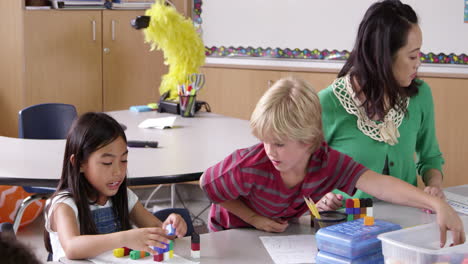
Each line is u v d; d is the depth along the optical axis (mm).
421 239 1428
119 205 1845
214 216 1847
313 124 1432
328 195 1839
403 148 1962
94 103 4457
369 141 1917
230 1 4469
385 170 1957
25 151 2551
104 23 4402
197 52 3648
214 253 1527
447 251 1259
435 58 3561
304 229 1730
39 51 4164
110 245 1490
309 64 4109
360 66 1886
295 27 4148
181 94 3461
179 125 3213
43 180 2127
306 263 1464
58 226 1654
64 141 2791
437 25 3525
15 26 4145
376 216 1824
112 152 1753
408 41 1821
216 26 4574
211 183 1646
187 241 1624
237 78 4508
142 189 4375
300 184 1618
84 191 1756
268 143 1454
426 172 2057
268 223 1691
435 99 3588
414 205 1561
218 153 2578
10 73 4254
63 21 4223
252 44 4402
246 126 3234
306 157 1547
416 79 2006
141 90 4664
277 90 1440
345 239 1377
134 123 3234
